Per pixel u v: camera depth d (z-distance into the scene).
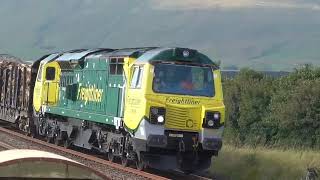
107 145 53.06
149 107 44.25
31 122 78.25
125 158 49.41
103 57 54.00
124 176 44.59
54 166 10.02
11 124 96.94
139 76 46.22
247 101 112.69
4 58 97.38
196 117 45.75
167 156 45.88
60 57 67.81
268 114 107.88
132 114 46.34
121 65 49.62
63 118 66.19
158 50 46.62
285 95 103.38
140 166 46.66
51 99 68.56
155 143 44.00
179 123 45.25
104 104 52.62
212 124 45.53
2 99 95.38
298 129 96.31
